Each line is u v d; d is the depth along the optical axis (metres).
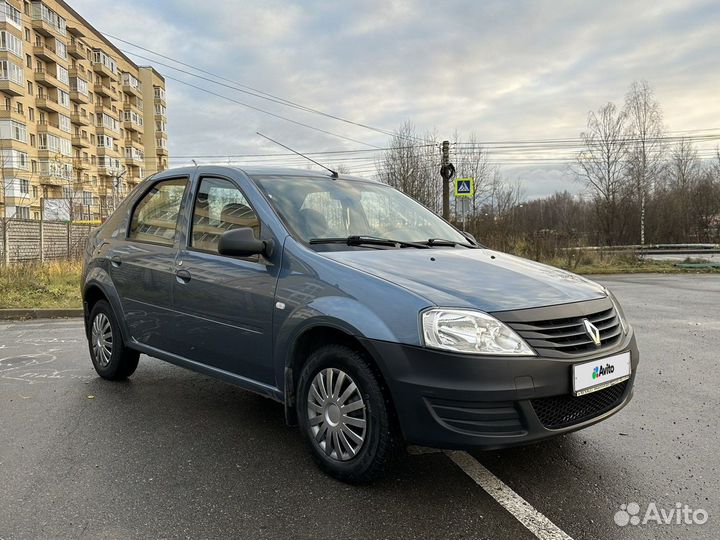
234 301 3.60
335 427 3.06
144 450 3.49
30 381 5.12
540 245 20.14
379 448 2.84
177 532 2.54
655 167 34.69
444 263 3.33
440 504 2.80
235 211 3.84
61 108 65.94
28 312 9.73
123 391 4.79
